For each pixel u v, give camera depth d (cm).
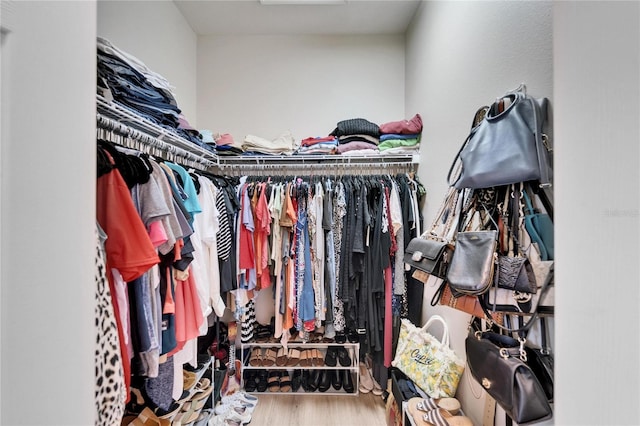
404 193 183
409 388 149
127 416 117
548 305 71
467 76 128
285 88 234
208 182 144
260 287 189
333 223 188
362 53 232
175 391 120
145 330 90
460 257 89
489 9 110
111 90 101
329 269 184
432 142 172
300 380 206
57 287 39
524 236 80
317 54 233
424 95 186
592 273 42
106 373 66
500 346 89
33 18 35
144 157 100
